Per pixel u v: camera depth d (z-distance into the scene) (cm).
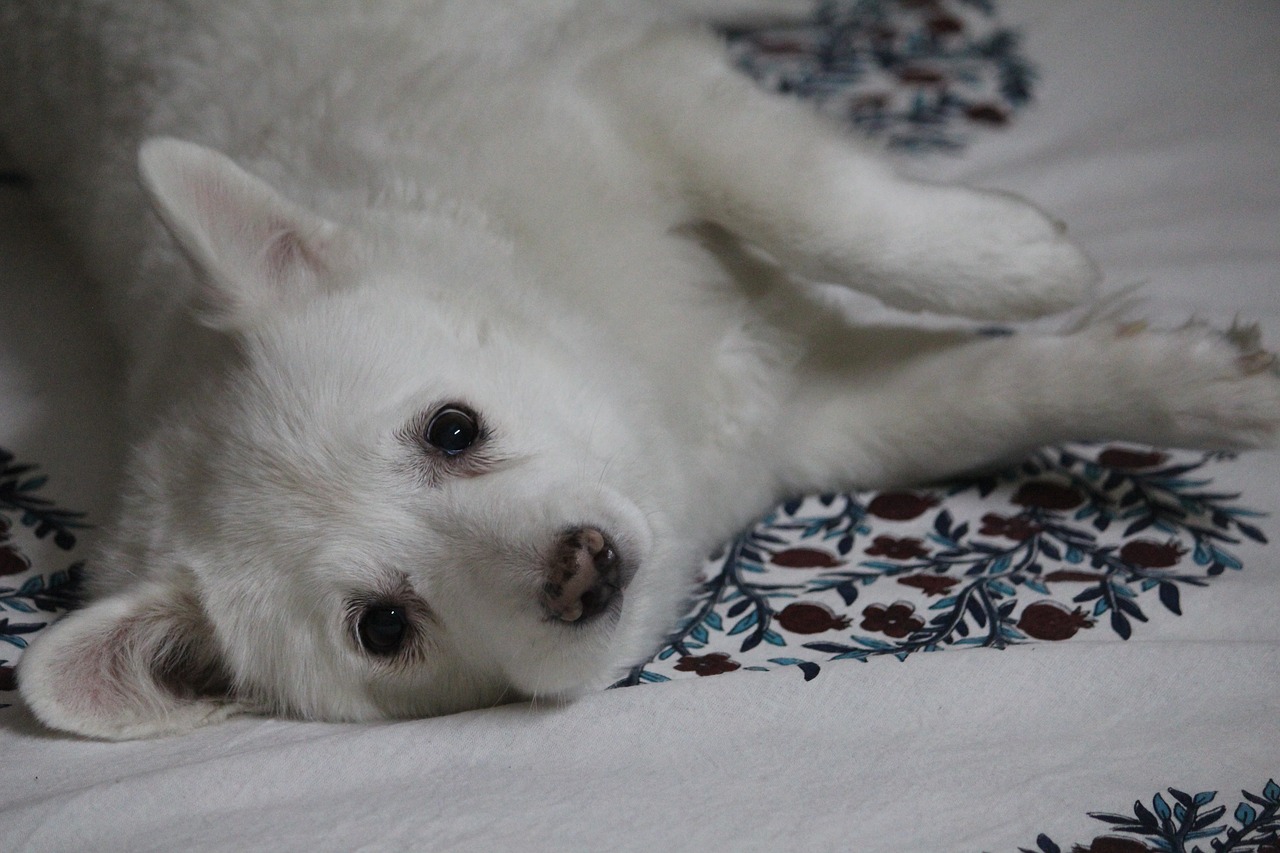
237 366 84
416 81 93
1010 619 84
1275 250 103
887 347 95
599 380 86
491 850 75
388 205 89
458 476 82
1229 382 88
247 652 83
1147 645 80
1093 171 112
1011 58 125
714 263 94
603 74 94
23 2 107
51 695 81
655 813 76
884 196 91
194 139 95
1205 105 118
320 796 79
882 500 94
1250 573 85
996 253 91
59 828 77
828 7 136
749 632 85
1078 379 90
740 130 91
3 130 113
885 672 81
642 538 82
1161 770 76
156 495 84
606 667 83
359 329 83
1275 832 73
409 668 83
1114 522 89
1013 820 75
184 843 76
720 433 92
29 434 98
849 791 76
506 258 87
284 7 97
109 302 99
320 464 81
